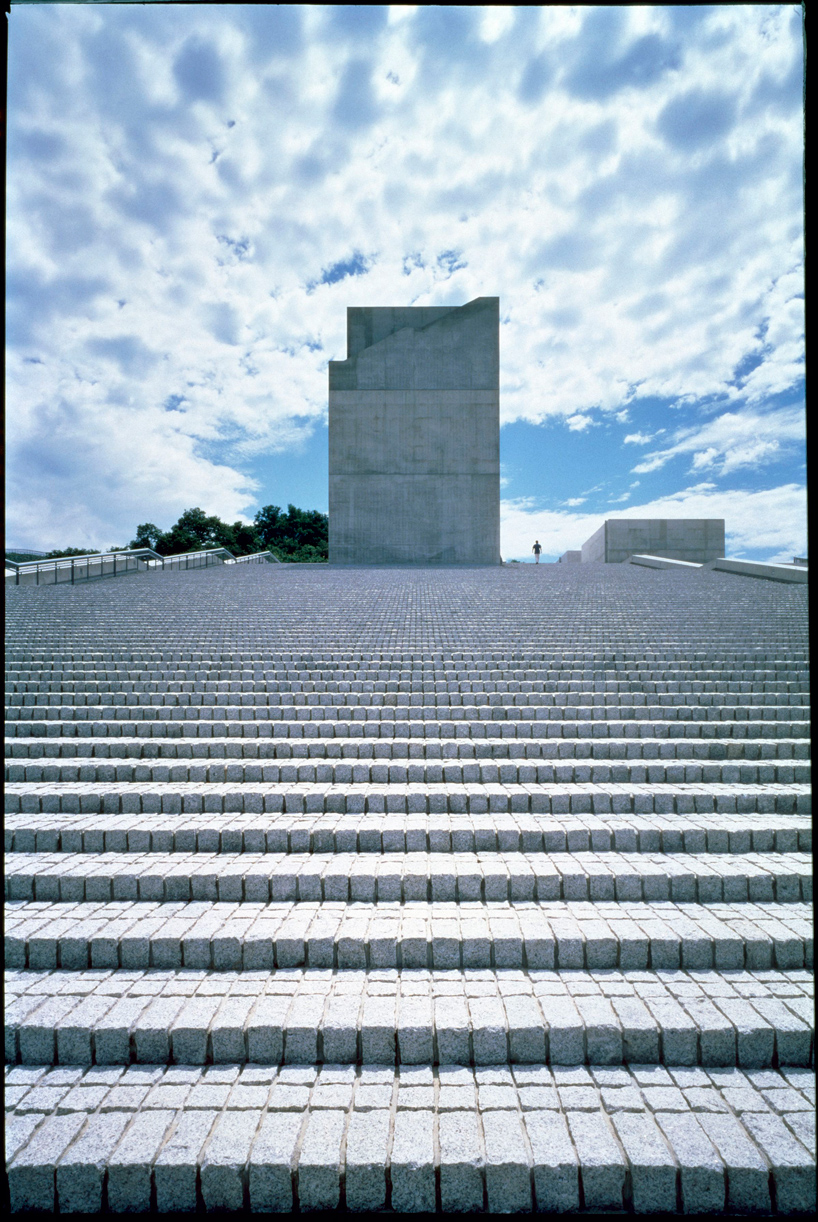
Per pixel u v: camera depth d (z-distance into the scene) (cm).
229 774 437
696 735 497
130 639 815
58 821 382
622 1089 237
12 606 1067
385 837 362
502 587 1338
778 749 463
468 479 2505
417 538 2497
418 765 437
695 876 327
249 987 273
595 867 336
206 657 719
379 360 2505
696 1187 209
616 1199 210
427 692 602
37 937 291
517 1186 210
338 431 2500
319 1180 210
